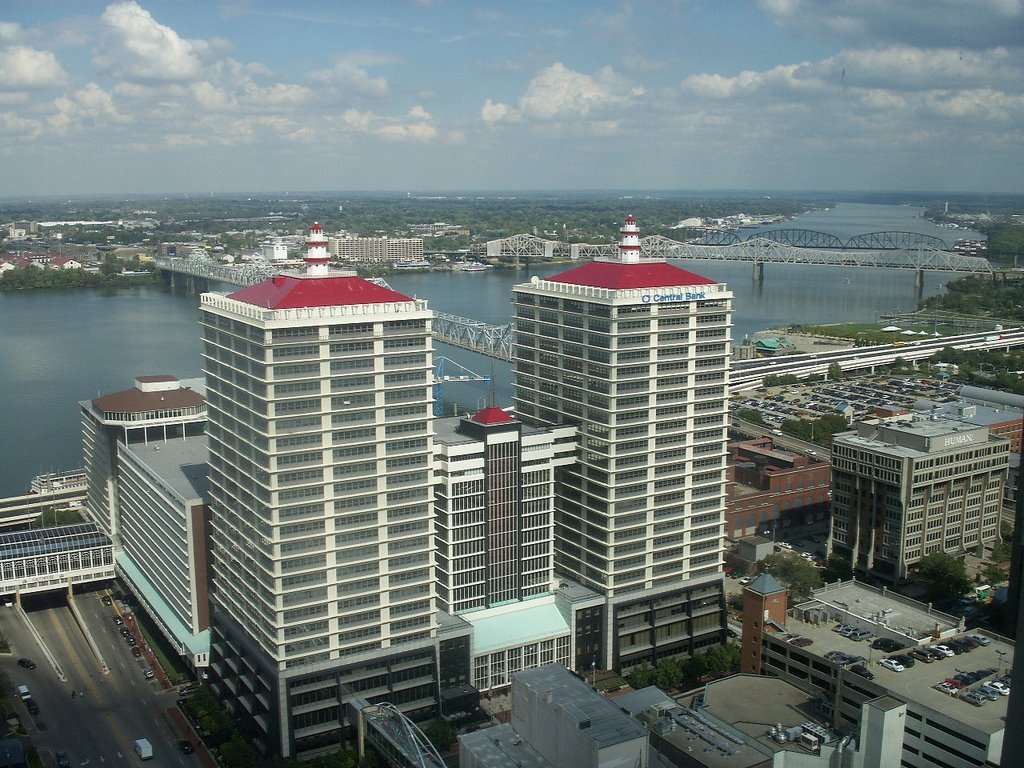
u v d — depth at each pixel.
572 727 176.50
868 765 184.88
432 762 195.62
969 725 182.75
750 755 182.88
